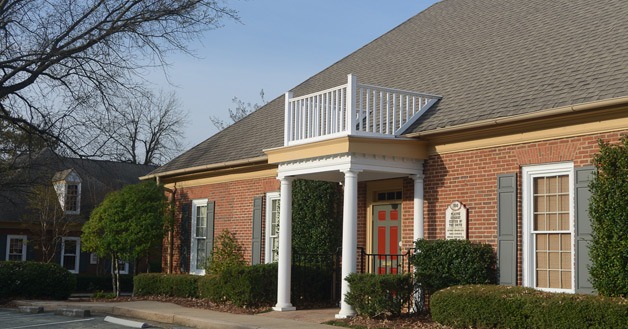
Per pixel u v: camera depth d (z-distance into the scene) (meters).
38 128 27.33
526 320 11.75
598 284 11.64
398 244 17.14
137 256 24.69
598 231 11.70
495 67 17.02
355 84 15.44
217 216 23.27
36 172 35.97
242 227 22.02
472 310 12.54
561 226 13.22
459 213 15.02
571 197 12.99
